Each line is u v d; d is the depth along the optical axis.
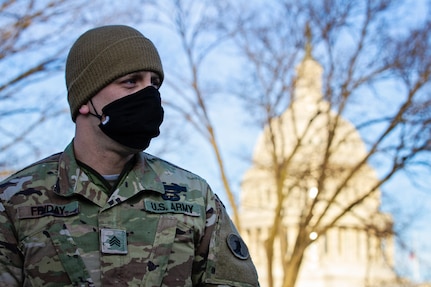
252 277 3.63
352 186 27.12
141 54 3.54
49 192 3.42
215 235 3.58
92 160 3.50
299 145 25.73
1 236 3.33
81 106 3.53
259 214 62.94
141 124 3.43
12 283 3.31
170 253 3.40
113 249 3.30
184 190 3.60
